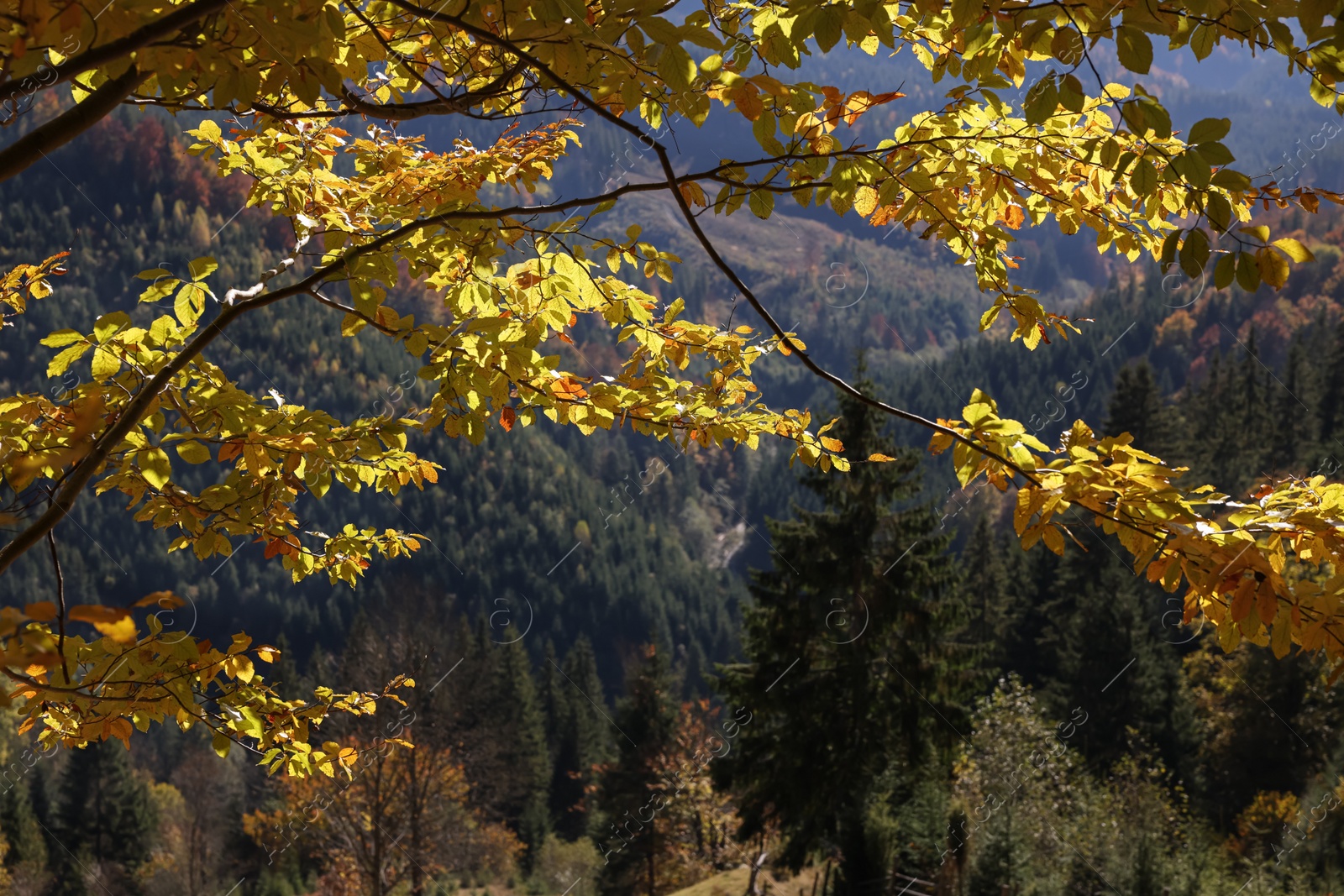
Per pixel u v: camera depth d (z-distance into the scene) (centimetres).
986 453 196
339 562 369
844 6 180
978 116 245
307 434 252
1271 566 175
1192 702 2306
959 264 272
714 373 341
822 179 217
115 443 217
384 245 252
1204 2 169
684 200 204
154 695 258
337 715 2022
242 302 230
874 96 213
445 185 360
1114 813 1476
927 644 1670
